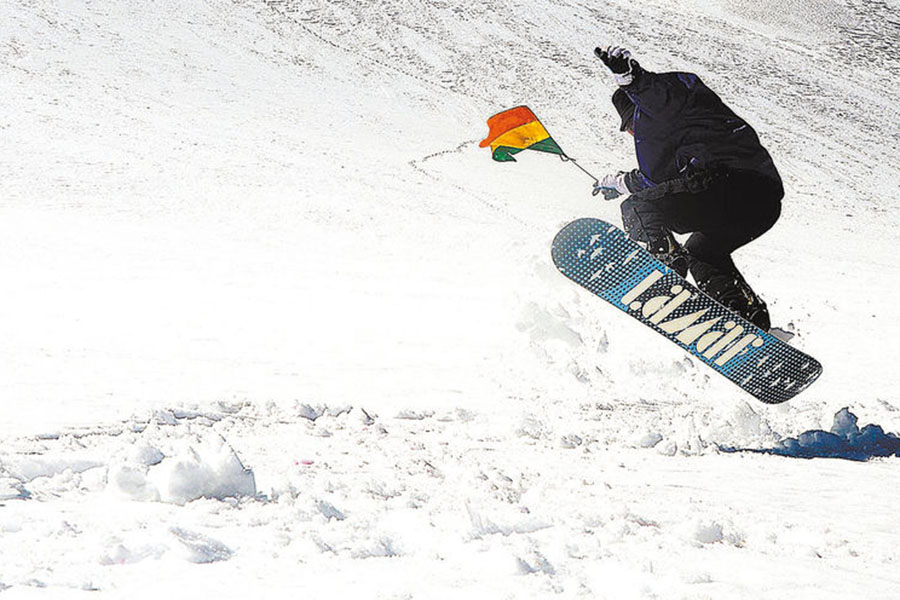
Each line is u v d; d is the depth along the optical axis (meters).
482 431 6.47
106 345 10.08
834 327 19.52
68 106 37.19
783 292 24.38
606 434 6.66
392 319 14.33
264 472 4.11
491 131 6.63
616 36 58.19
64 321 11.70
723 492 4.63
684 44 59.03
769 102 52.53
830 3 69.62
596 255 6.20
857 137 49.66
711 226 6.17
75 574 2.39
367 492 3.78
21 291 14.01
